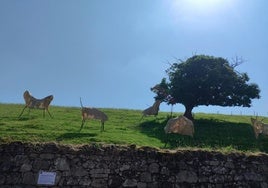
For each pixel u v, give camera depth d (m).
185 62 36.78
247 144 26.94
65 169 18.66
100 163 19.00
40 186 18.31
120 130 28.20
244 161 20.53
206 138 27.75
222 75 35.69
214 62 36.44
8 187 18.17
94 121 31.30
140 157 19.45
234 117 40.75
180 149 20.41
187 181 19.41
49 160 18.78
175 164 19.64
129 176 19.02
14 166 18.58
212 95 35.50
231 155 20.52
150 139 25.48
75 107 39.81
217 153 20.38
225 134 30.02
